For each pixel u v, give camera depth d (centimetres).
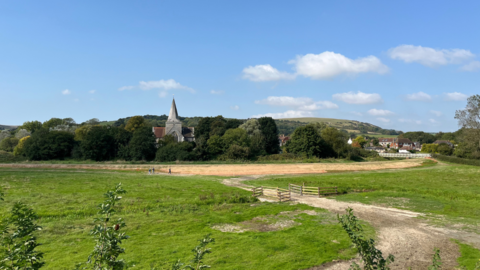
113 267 677
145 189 4328
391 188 4353
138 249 1989
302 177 5844
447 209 3167
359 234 870
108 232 698
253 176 6200
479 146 7994
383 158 10025
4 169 6725
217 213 3003
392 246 2102
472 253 1956
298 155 9388
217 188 4500
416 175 6000
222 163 8250
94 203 3338
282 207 3259
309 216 2895
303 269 1714
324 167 7425
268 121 11419
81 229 2411
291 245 2089
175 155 8712
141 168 7256
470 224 2636
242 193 4081
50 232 2316
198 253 803
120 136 9425
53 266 1681
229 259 1836
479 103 7619
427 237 2292
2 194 779
